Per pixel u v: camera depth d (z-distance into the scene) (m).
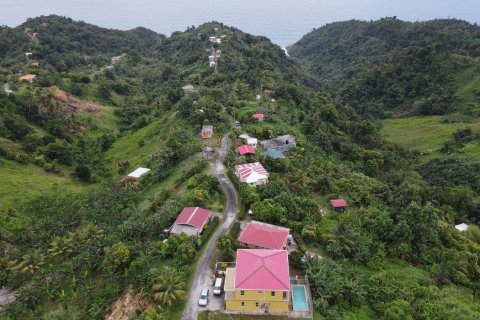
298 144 116.31
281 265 55.38
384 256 73.75
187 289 57.25
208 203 80.75
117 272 60.69
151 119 166.12
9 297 64.50
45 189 105.38
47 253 71.56
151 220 71.88
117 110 186.62
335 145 130.38
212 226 71.56
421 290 62.72
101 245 67.19
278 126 125.50
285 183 87.94
